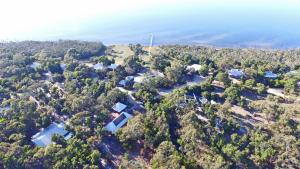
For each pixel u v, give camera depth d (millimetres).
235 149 59125
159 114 71625
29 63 114500
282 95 88250
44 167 55312
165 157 56875
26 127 69000
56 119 76875
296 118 72312
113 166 61188
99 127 68188
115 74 101188
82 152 59625
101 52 140125
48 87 92875
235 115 77125
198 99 85375
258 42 182000
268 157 58500
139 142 66812
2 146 58094
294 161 56469
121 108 80188
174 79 97125
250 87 90562
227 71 103188
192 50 141375
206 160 56844
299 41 182250
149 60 122062
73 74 99562
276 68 106750
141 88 89188
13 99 79062
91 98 80188
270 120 73938
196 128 65625
